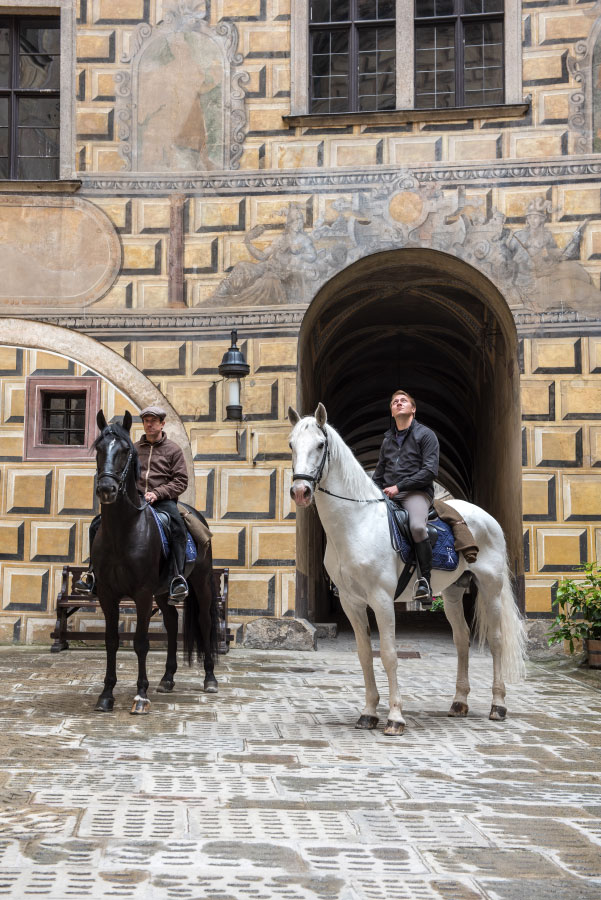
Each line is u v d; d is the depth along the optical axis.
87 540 13.15
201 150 13.70
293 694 9.04
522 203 13.19
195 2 13.88
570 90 13.20
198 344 13.40
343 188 13.48
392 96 13.73
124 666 10.81
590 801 5.15
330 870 3.91
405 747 6.60
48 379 13.41
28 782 5.30
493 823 4.67
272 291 13.42
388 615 7.29
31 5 13.95
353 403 26.38
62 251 13.63
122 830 4.40
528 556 12.61
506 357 14.68
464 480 29.47
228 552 13.01
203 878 3.77
